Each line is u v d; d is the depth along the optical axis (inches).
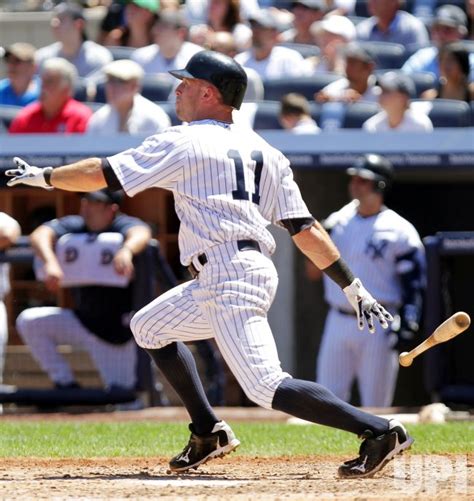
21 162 694.5
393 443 673.0
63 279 1433.3
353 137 1572.3
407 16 1995.6
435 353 1403.8
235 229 676.7
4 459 844.0
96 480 708.7
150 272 1417.3
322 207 1662.2
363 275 1413.6
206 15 2150.6
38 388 1450.5
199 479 716.7
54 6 2351.1
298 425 1157.1
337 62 1892.2
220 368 1470.2
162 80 1804.9
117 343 1428.4
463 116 1667.1
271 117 1680.6
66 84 1672.0
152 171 677.9
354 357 1428.4
